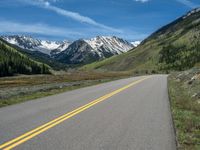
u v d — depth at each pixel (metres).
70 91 33.44
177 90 32.03
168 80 57.38
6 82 77.25
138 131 11.80
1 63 148.38
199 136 10.80
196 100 22.03
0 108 18.64
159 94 28.52
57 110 17.64
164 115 15.81
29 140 10.12
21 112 16.80
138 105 20.17
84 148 9.21
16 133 11.19
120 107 19.12
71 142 9.94
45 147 9.26
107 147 9.37
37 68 173.75
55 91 34.06
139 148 9.32
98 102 21.98
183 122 13.69
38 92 33.41
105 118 14.81
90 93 30.25
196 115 15.69
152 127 12.59
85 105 20.16
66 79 85.44
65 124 13.13
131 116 15.48
